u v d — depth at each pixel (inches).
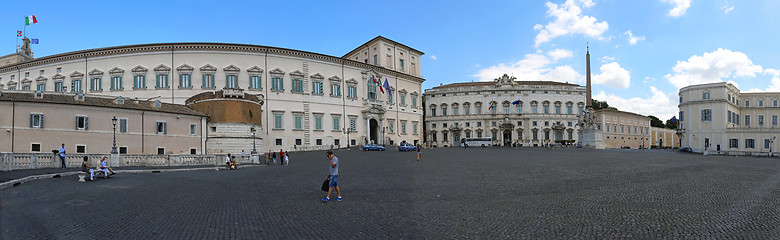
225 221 436.5
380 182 816.9
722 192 648.4
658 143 5039.4
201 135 1947.6
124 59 2503.7
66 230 394.0
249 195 640.4
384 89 3208.7
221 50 2524.6
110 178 940.0
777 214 466.9
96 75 2518.5
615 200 570.3
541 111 4084.6
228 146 1984.5
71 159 1150.3
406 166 1255.5
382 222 430.3
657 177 892.0
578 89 4153.5
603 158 1621.6
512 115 4067.4
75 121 1544.0
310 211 494.3
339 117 2864.2
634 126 4596.5
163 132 1786.4
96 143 1585.9
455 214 472.1
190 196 628.4
